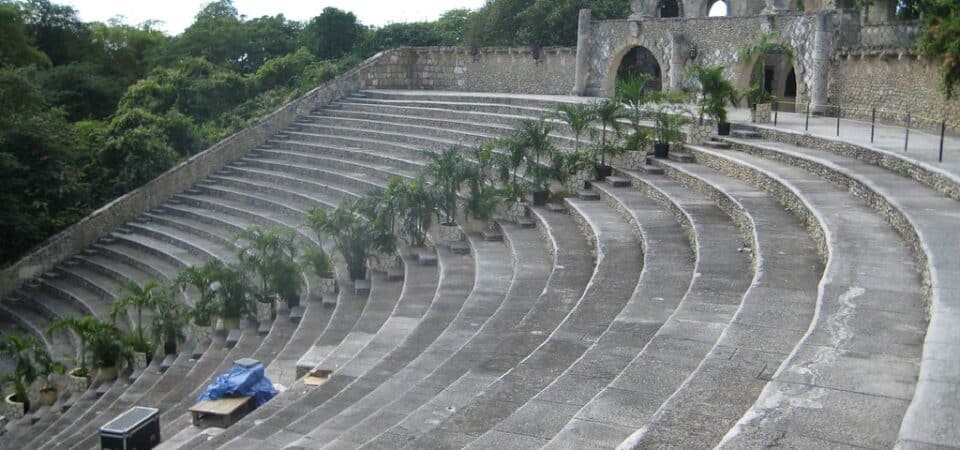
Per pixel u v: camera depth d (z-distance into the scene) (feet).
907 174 58.90
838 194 57.52
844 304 36.19
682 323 38.86
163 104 152.66
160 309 75.36
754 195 62.49
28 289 104.88
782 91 120.67
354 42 183.32
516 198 77.30
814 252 47.73
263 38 198.18
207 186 118.32
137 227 111.55
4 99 122.31
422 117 119.55
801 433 25.04
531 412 31.45
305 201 104.01
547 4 152.56
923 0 75.61
